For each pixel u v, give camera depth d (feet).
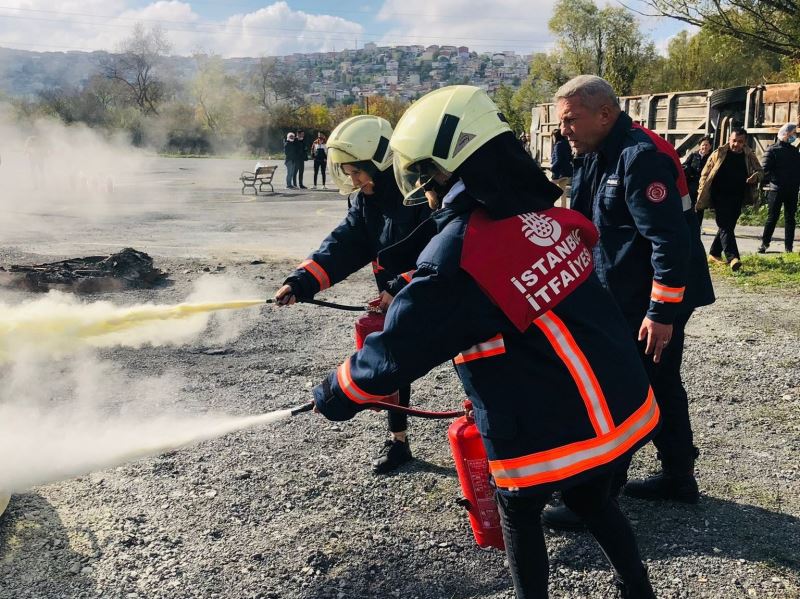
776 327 22.79
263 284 29.27
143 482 12.60
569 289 7.56
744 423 15.30
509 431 7.42
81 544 10.66
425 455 13.89
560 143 34.30
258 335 22.07
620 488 11.91
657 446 11.89
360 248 12.01
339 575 10.11
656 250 10.19
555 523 11.09
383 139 11.11
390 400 12.69
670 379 11.61
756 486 12.58
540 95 175.73
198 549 10.64
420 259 7.39
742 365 19.02
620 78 157.38
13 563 10.13
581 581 9.91
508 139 7.59
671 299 10.16
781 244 40.01
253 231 46.80
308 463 13.48
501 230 7.34
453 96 7.63
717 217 31.89
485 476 9.77
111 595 9.55
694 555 10.46
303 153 83.35
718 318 24.00
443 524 11.40
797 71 71.92
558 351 7.38
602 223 11.10
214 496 12.17
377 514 11.72
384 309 11.75
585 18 159.22
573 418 7.37
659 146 10.57
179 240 42.22
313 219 53.57
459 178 7.57
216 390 17.33
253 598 9.59
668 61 145.79
